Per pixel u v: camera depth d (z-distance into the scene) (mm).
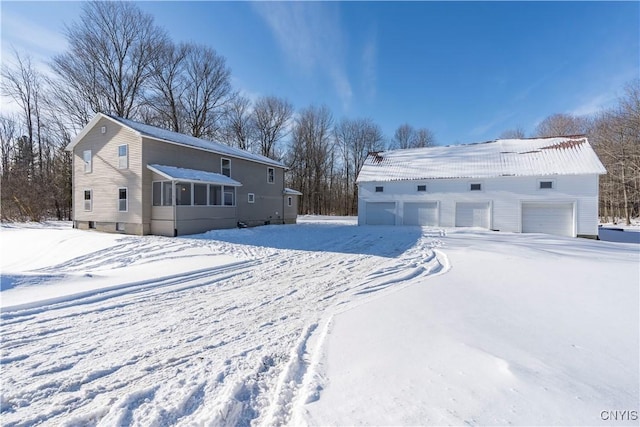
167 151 15477
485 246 11125
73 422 2266
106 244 11898
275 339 3662
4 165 25719
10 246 13445
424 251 10148
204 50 30391
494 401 2121
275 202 22953
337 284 6352
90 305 4984
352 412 2084
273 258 9289
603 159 29312
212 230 15234
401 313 4203
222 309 4832
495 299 4816
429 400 2168
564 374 2469
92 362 3170
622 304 4484
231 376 2830
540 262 8086
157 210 14383
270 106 38531
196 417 2260
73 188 17141
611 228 22375
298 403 2242
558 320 3824
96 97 24984
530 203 17328
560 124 40312
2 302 4863
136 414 2314
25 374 2945
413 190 20359
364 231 16438
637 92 26078
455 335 3361
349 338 3396
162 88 28344
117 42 25422
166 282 6484
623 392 2207
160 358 3240
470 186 18828
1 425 2248
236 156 19094
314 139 41469
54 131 25719
